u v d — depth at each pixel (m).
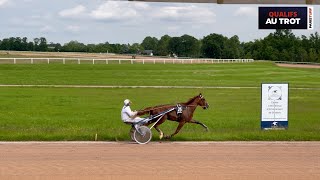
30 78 47.16
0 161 11.45
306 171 10.39
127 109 15.16
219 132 17.28
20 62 63.97
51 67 58.78
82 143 15.04
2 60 65.19
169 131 17.59
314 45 141.50
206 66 73.69
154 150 13.58
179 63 77.25
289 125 20.27
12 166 10.77
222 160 11.86
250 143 15.33
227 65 79.81
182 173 10.03
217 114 25.34
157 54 157.25
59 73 53.22
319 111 27.64
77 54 113.38
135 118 15.12
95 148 13.90
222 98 34.09
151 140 15.84
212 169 10.55
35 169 10.41
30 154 12.61
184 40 152.12
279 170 10.50
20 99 30.91
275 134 16.62
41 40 141.88
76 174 9.84
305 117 24.45
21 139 15.63
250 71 68.75
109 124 20.39
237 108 28.42
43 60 66.94
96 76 51.22
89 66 61.81
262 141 15.91
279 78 57.56
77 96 33.50
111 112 25.56
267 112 17.89
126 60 73.69
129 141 15.62
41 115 23.75
